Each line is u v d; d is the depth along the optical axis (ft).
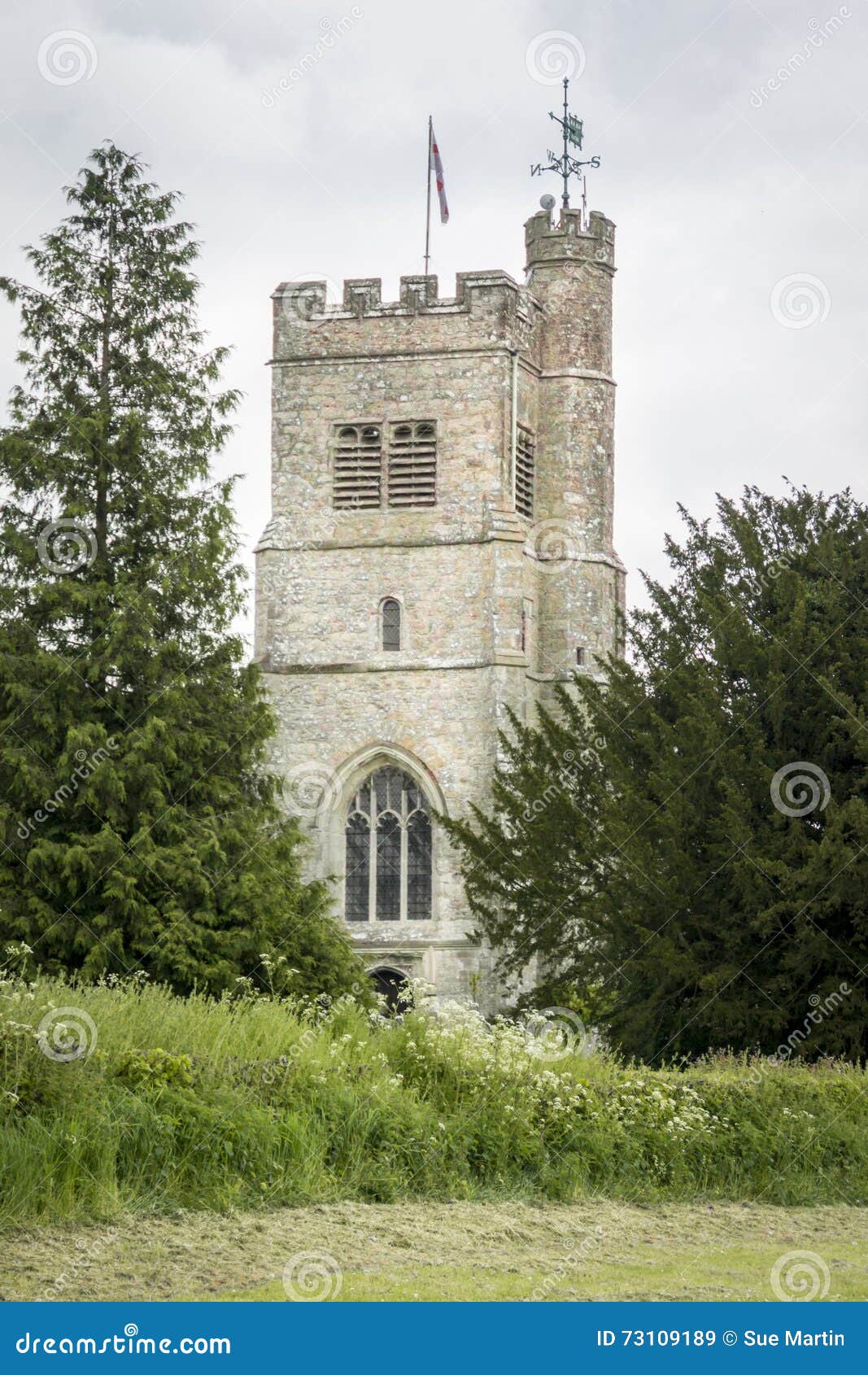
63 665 114.73
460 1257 46.14
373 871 169.58
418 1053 61.11
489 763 168.35
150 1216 47.44
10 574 121.19
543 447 183.32
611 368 186.60
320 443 176.65
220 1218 47.98
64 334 126.21
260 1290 41.09
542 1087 60.29
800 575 102.47
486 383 174.50
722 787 92.84
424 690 171.12
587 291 185.37
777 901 89.56
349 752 171.53
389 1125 55.11
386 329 176.65
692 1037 94.02
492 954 162.71
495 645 169.48
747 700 98.78
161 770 113.70
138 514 122.93
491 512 172.24
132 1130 49.42
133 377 125.29
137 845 110.01
